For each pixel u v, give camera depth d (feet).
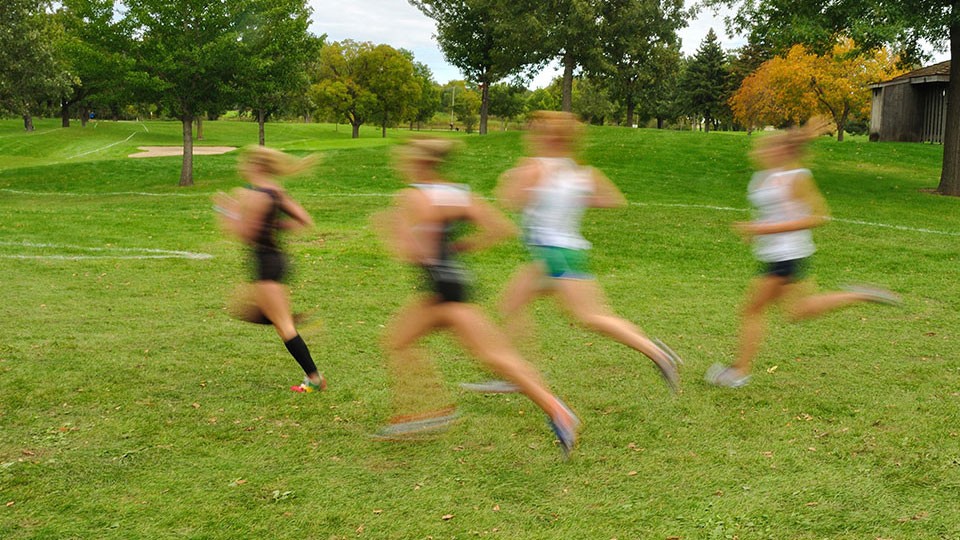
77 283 29.50
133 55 71.77
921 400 17.06
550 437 15.02
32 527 11.28
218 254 36.63
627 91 135.95
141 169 85.56
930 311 26.23
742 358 18.29
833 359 20.49
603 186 15.66
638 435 15.17
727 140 84.89
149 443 14.48
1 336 21.63
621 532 11.37
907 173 69.15
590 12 116.26
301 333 22.72
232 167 87.92
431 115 292.40
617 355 20.83
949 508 11.92
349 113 220.43
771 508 12.02
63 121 196.85
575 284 15.11
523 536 11.27
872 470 13.38
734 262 36.78
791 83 141.79
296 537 11.20
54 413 15.90
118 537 11.07
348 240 41.11
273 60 74.18
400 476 13.25
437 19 134.10
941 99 91.45
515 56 124.98
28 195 69.21
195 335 22.25
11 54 82.28
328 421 15.78
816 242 40.47
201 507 12.00
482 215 14.35
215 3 70.90
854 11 53.98
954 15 52.54
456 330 14.05
